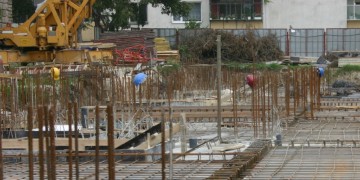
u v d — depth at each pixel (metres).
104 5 71.00
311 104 33.88
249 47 70.19
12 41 46.41
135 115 29.17
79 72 37.38
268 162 22.17
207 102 38.88
